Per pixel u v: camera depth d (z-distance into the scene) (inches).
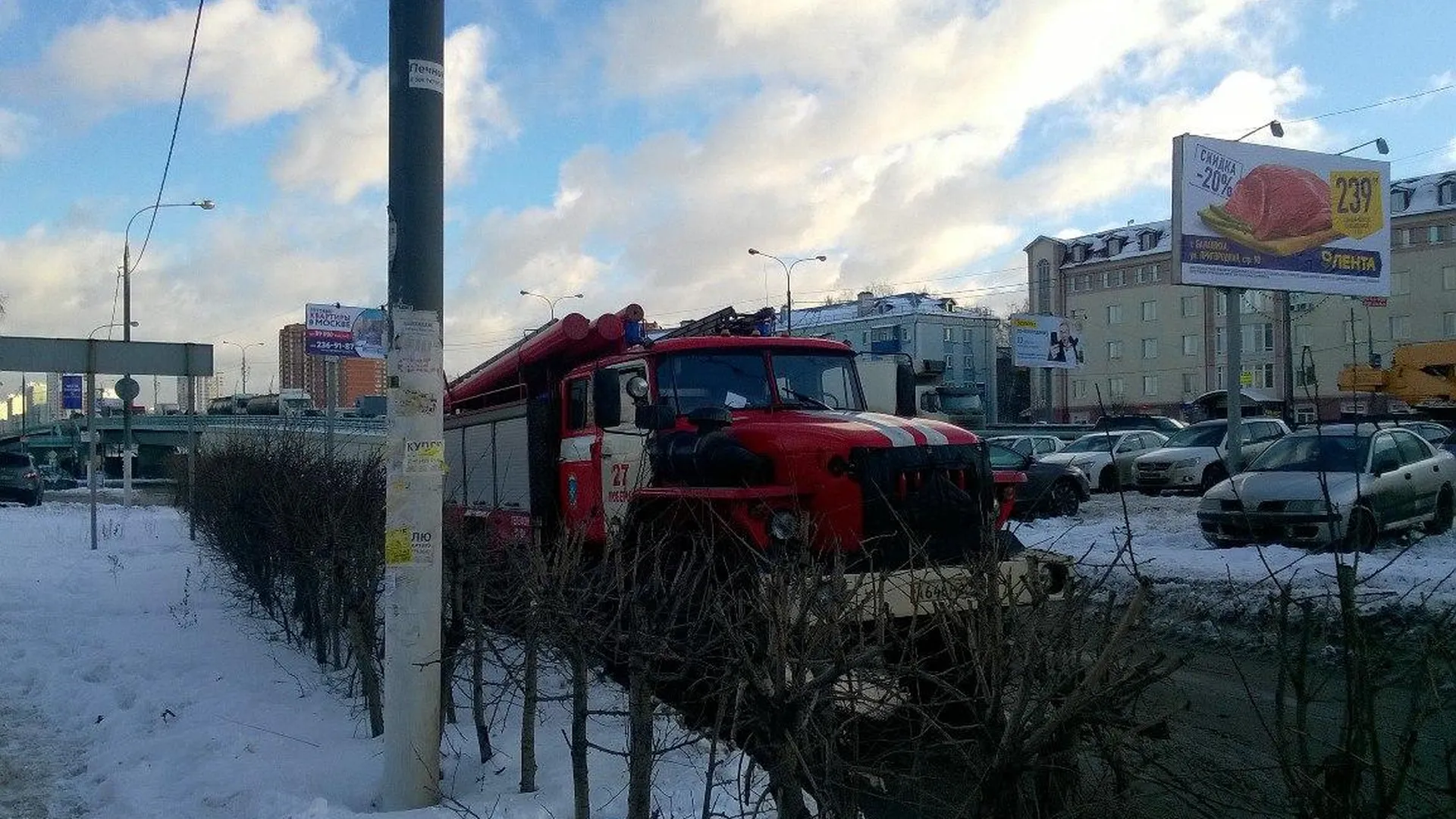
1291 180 788.6
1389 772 124.0
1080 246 2741.1
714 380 316.5
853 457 257.6
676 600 185.0
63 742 264.4
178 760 237.9
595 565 285.1
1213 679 285.1
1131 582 408.8
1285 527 499.5
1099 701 123.6
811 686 136.9
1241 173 770.2
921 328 2861.7
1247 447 855.1
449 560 245.4
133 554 658.8
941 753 158.7
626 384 319.9
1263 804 140.6
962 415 1441.9
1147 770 150.4
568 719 252.5
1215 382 2400.3
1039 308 2800.2
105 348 700.0
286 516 343.0
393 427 208.4
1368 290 814.5
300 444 475.5
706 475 271.4
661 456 291.6
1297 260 784.9
